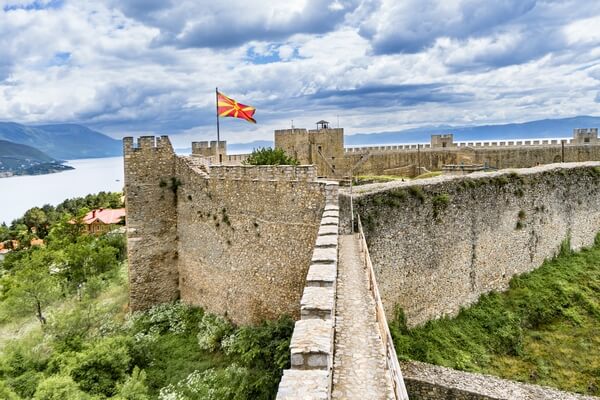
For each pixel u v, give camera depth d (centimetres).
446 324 2419
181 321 2688
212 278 2670
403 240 2222
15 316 3183
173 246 2980
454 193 2520
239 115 3641
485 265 2706
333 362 891
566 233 3281
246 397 1808
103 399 1911
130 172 2836
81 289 3553
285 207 2191
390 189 2206
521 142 5794
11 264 7038
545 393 1727
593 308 2611
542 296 2709
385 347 864
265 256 2305
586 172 3444
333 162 6069
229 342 2280
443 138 6100
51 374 2123
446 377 1816
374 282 1148
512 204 2873
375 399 761
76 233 7350
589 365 2155
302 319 853
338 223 1798
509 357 2269
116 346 2244
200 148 4962
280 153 3809
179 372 2183
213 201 2622
